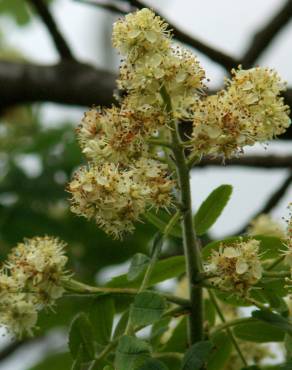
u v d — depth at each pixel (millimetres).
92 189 953
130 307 935
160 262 992
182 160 965
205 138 958
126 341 923
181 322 997
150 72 957
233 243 972
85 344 963
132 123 961
